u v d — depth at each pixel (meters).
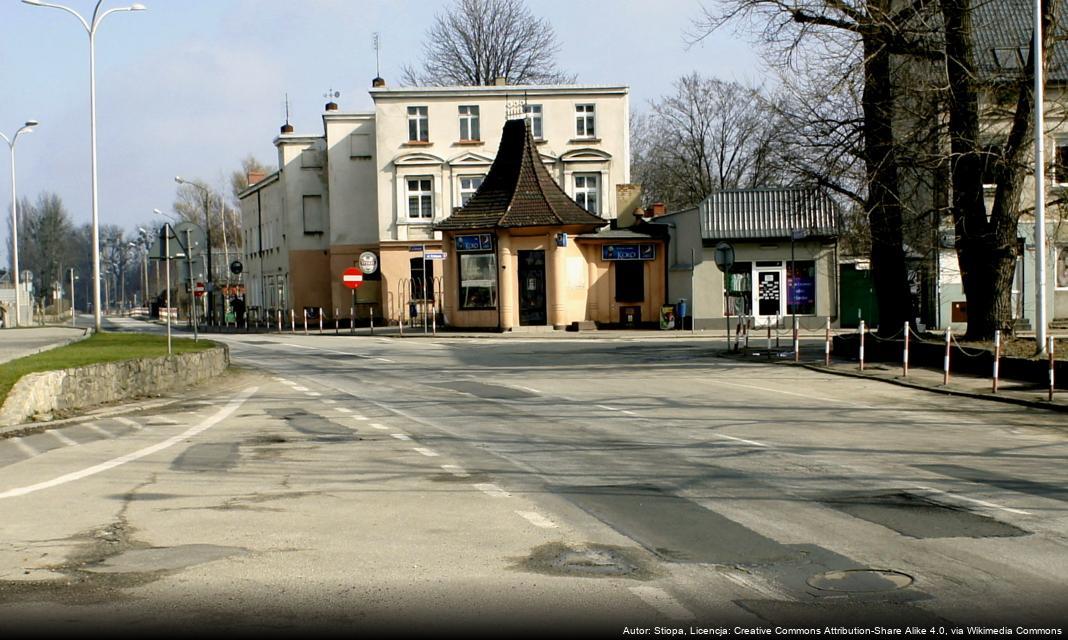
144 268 137.75
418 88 54.09
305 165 61.75
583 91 54.00
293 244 61.75
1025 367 20.30
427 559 7.11
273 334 51.03
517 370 25.48
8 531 8.00
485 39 67.31
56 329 45.91
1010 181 24.00
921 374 22.38
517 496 9.45
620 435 13.74
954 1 23.64
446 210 54.00
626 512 8.69
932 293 38.41
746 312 42.59
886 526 8.12
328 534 7.88
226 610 5.96
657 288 46.06
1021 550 7.32
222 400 19.12
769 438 13.38
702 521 8.32
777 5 24.78
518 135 46.56
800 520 8.35
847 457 11.75
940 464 11.24
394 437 13.74
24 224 130.75
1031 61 23.64
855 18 23.91
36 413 15.25
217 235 104.31
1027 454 12.00
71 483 10.24
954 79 23.78
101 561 7.07
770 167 28.16
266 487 9.99
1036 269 21.28
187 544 7.55
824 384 21.25
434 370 25.81
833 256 42.53
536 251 44.56
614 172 54.06
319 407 17.80
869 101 24.42
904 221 26.95
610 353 31.22
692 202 70.19
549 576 6.67
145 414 16.84
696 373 24.17
